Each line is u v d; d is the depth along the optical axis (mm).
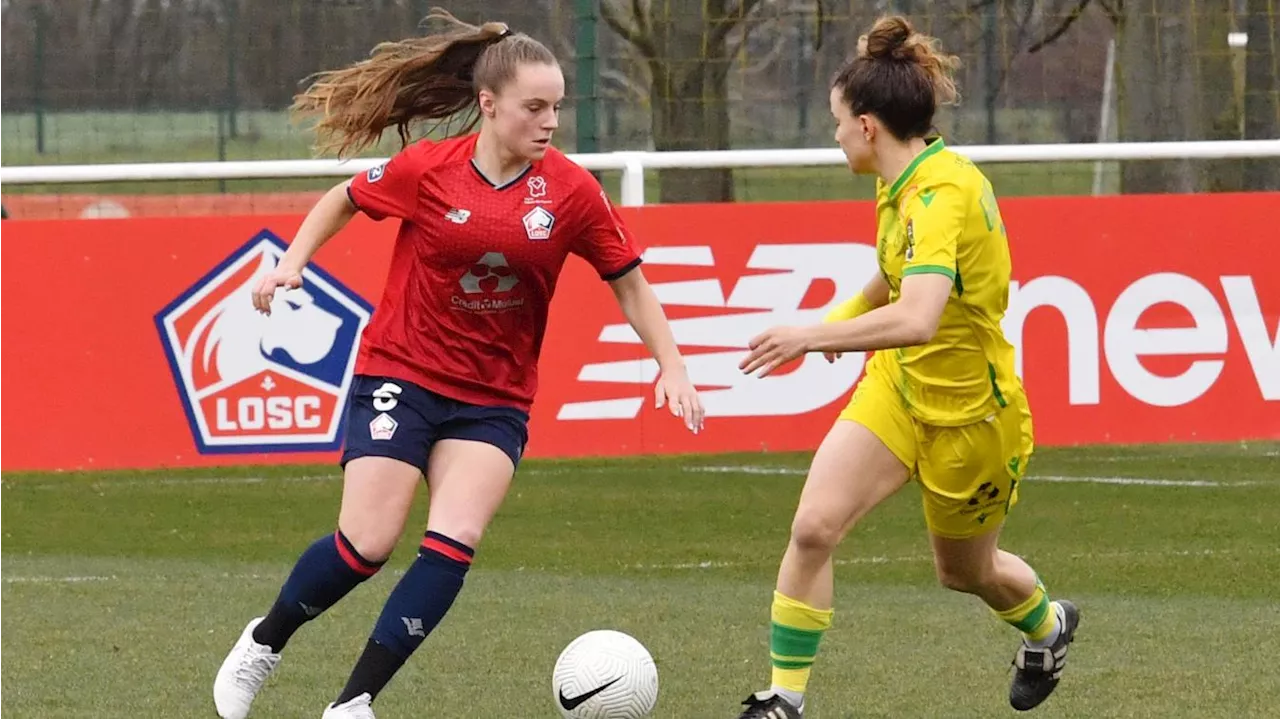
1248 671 20062
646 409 36062
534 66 15828
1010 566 17578
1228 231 36781
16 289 34938
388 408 16406
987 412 16469
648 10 41344
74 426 35219
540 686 19438
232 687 16703
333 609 23875
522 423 16906
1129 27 44969
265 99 45438
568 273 35781
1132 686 19391
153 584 25781
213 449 35500
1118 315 36656
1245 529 29750
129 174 36500
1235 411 36969
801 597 16688
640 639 22047
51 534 30172
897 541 29578
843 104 16453
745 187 43469
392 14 44781
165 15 45500
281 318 35375
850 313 18469
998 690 19344
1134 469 35688
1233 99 44781
